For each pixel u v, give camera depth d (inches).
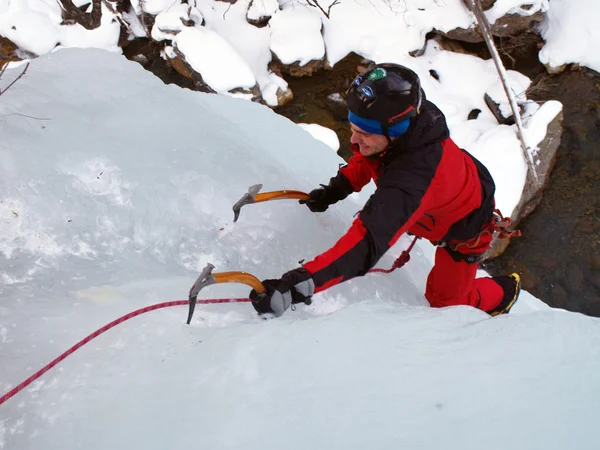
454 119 429.4
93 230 72.9
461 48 468.4
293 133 147.9
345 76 448.5
